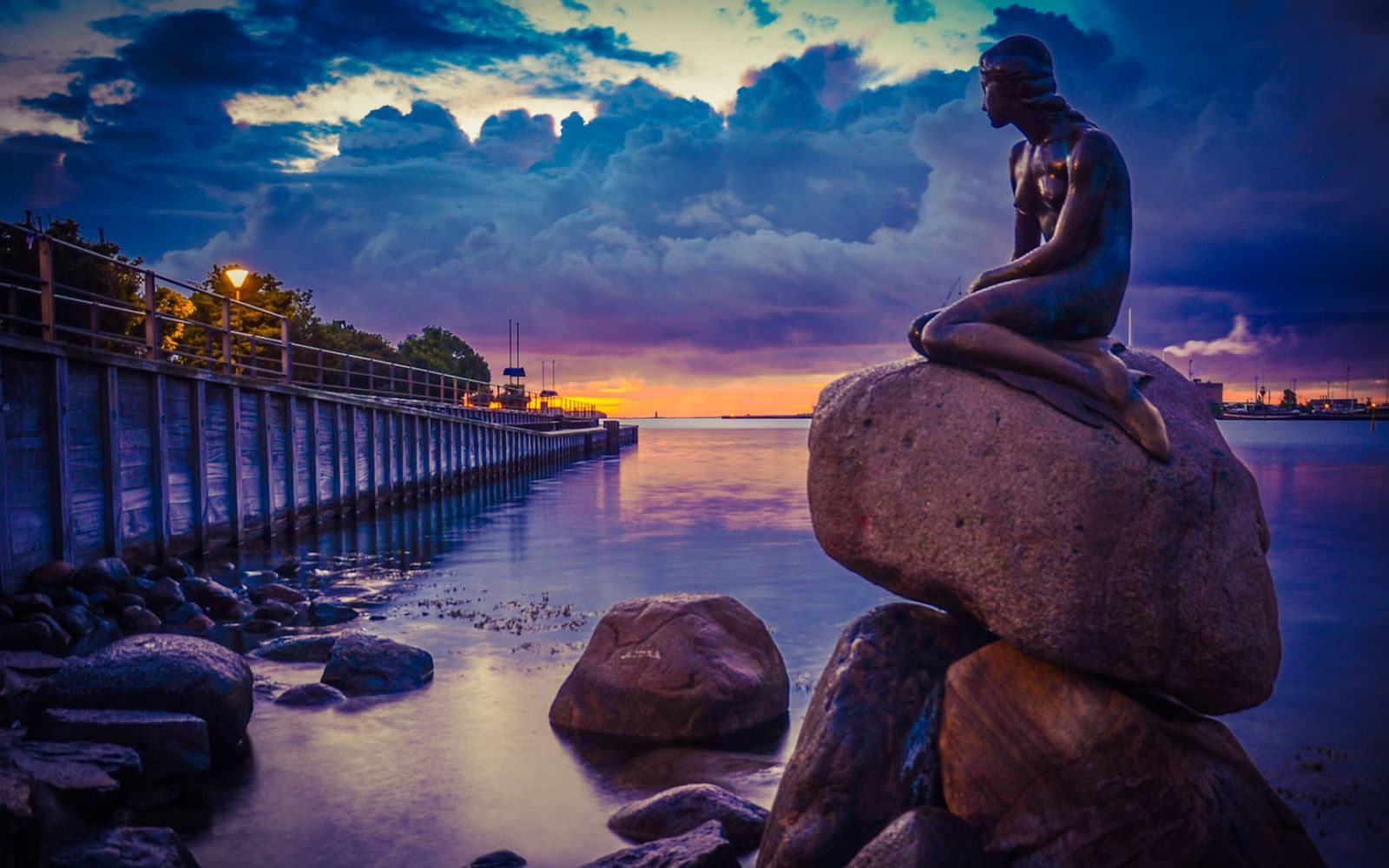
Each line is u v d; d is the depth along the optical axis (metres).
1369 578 17.67
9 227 13.55
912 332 5.61
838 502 5.45
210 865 6.21
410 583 17.92
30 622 11.23
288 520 24.38
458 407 49.28
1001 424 5.00
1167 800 4.64
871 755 5.21
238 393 21.05
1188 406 5.49
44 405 13.75
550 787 7.52
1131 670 4.87
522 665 11.38
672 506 34.47
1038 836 4.76
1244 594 4.89
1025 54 5.52
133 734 7.36
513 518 30.28
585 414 95.81
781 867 5.16
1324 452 70.38
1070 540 4.80
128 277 34.06
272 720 9.20
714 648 8.92
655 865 5.49
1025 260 5.45
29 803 5.66
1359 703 9.88
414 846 6.48
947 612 5.75
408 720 9.21
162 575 15.70
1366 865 6.21
